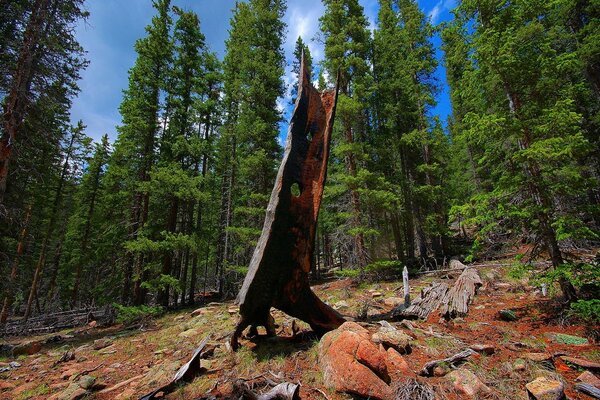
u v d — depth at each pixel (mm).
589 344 5273
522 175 6914
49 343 10805
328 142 7023
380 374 4164
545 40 7598
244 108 16516
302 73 7352
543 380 3908
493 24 7832
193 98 18562
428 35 18797
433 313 7980
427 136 16984
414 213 17234
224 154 19578
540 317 6820
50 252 25719
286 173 6266
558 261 6715
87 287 26281
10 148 9414
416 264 17406
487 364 4746
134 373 6109
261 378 4754
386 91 18062
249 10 18422
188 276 29016
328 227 22375
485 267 13102
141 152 16375
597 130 10891
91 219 23797
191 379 5121
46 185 18719
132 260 15586
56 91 10852
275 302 6023
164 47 17203
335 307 10273
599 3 10867
